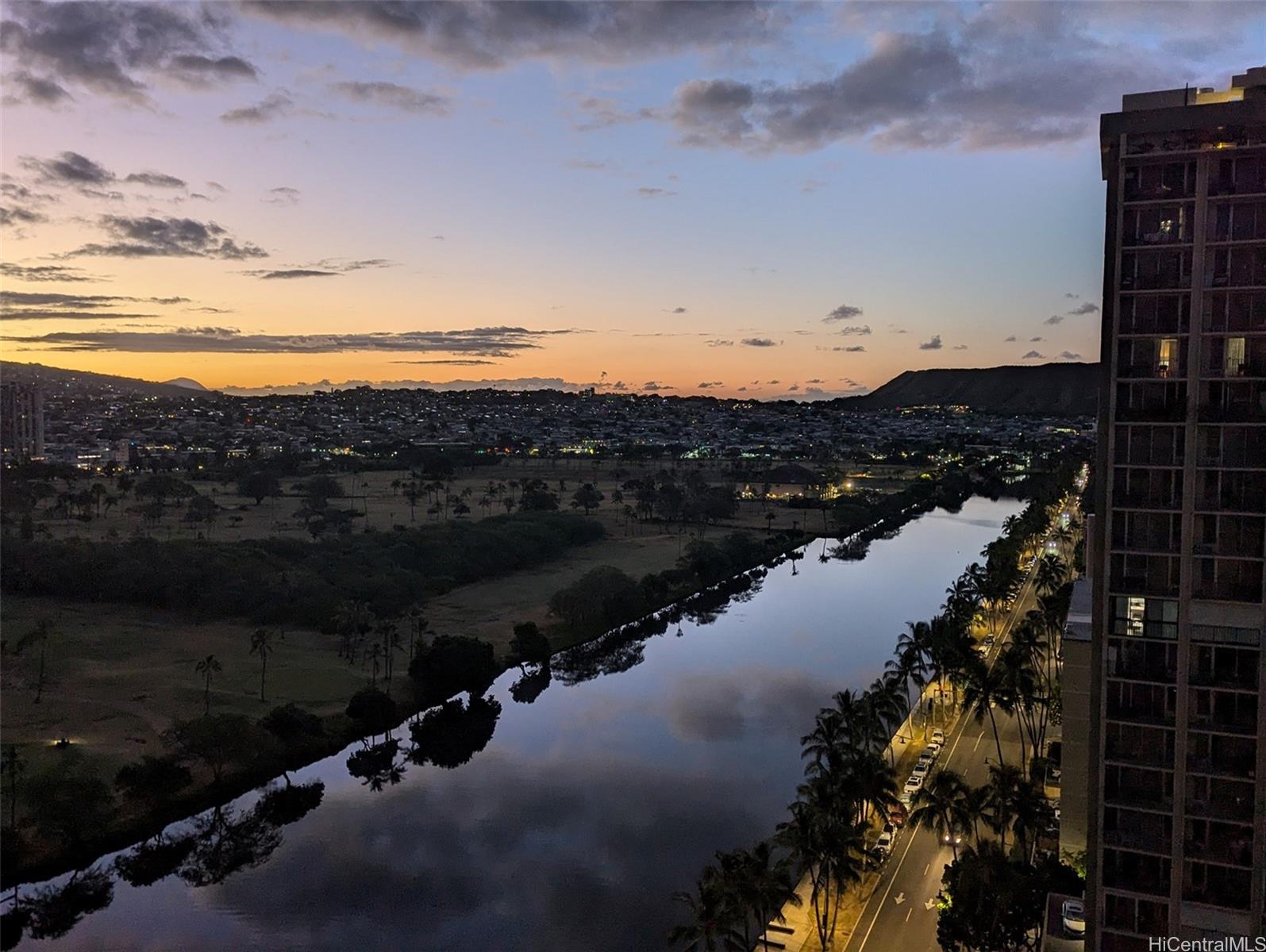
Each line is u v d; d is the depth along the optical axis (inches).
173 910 4338.1
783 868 3462.1
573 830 5044.3
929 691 6771.7
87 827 4739.2
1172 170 2992.1
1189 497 2970.0
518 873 4591.5
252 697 6633.9
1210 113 2910.9
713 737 6397.6
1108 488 3068.4
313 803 5428.2
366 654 7755.9
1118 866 3058.6
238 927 4190.5
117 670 7027.6
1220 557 2940.5
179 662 7288.4
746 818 5137.8
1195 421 2960.1
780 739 6353.3
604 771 5836.6
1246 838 2923.2
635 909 4256.9
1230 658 2945.4
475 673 7199.8
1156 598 3011.8
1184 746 2979.8
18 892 4461.1
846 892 4092.0
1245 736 2910.9
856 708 4795.8
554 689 7578.7
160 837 4975.4
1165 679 3006.9
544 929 4116.6
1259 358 2918.3
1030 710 5551.2
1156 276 3009.4
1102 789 3083.2
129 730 5935.0
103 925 4224.9
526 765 5964.6
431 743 6353.3
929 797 3897.6
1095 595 3129.9
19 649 7027.6
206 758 5428.2
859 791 4020.7
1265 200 2903.5
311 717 6092.5
